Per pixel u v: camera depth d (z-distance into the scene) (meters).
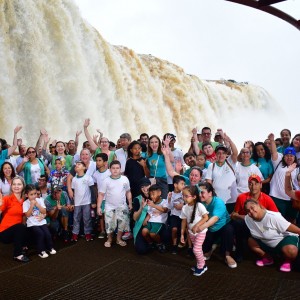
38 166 7.44
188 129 24.86
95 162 7.12
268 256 5.43
